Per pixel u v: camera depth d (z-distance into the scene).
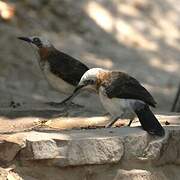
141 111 10.55
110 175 10.25
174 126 11.12
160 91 27.33
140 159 10.36
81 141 9.99
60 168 10.05
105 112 12.82
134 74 29.19
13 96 19.62
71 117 12.12
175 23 37.97
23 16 29.08
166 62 32.53
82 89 10.98
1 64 24.05
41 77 24.14
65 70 13.11
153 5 38.47
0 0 28.94
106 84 10.66
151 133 10.42
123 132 10.47
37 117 12.07
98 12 34.53
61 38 30.03
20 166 9.92
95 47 31.02
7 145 9.84
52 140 9.94
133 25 35.53
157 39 35.38
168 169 10.77
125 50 32.44
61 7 32.41
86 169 10.15
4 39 26.14
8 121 11.75
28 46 26.34
